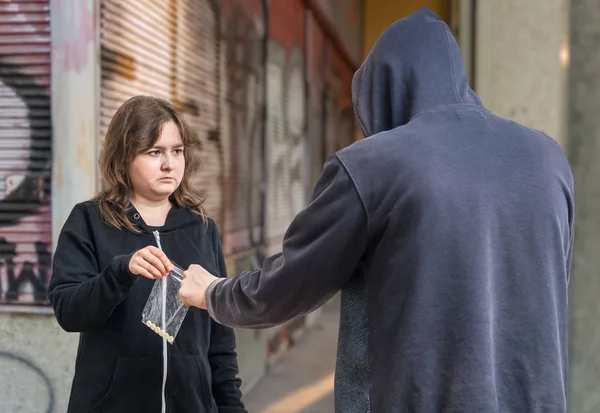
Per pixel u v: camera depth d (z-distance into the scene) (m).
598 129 2.39
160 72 3.36
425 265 1.14
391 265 1.18
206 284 1.44
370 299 1.22
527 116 2.41
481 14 2.43
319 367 5.39
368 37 12.12
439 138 1.20
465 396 1.10
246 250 4.88
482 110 1.28
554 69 2.39
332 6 8.91
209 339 1.72
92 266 1.62
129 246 1.65
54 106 2.61
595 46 2.37
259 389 4.72
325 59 9.34
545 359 1.16
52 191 2.62
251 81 5.17
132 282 1.49
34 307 2.65
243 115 4.94
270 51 5.76
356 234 1.19
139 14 3.09
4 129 2.65
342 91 11.59
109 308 1.49
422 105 1.27
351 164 1.19
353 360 1.26
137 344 1.58
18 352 2.69
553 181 1.22
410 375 1.14
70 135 2.61
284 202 6.46
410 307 1.15
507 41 2.42
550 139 1.31
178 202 1.78
